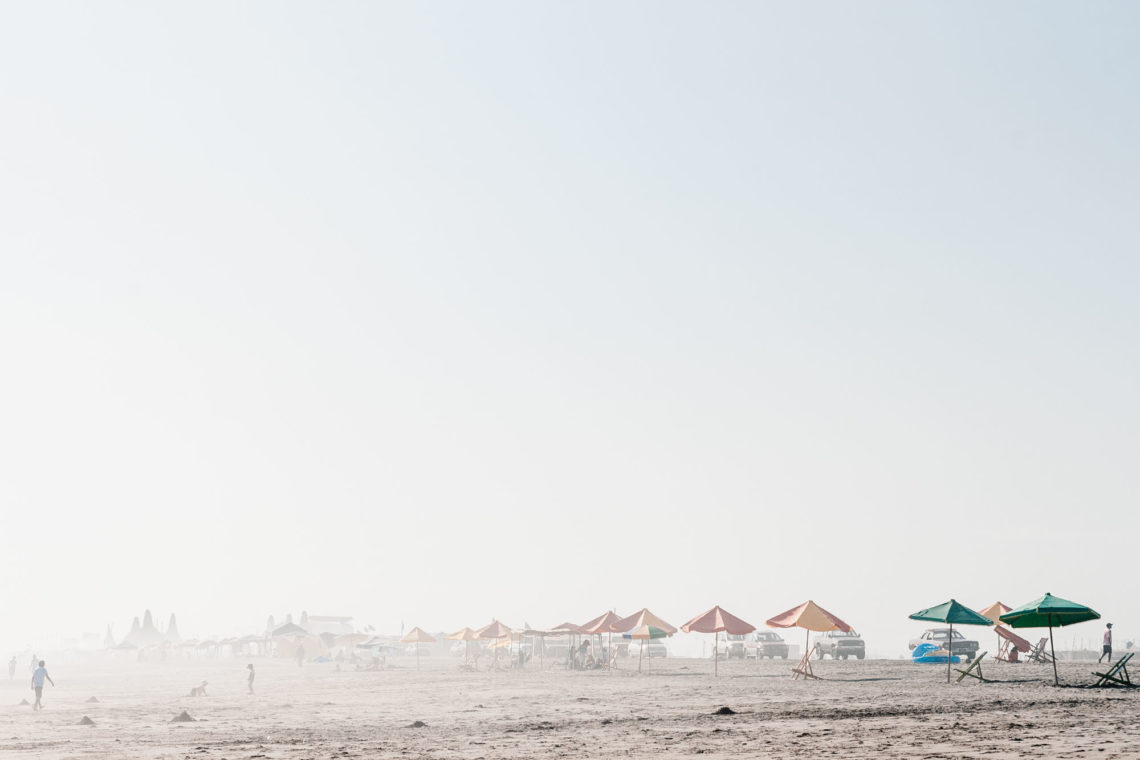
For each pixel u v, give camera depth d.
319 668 98.75
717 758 17.67
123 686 64.06
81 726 29.31
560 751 19.55
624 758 17.98
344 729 26.39
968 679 43.53
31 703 44.75
